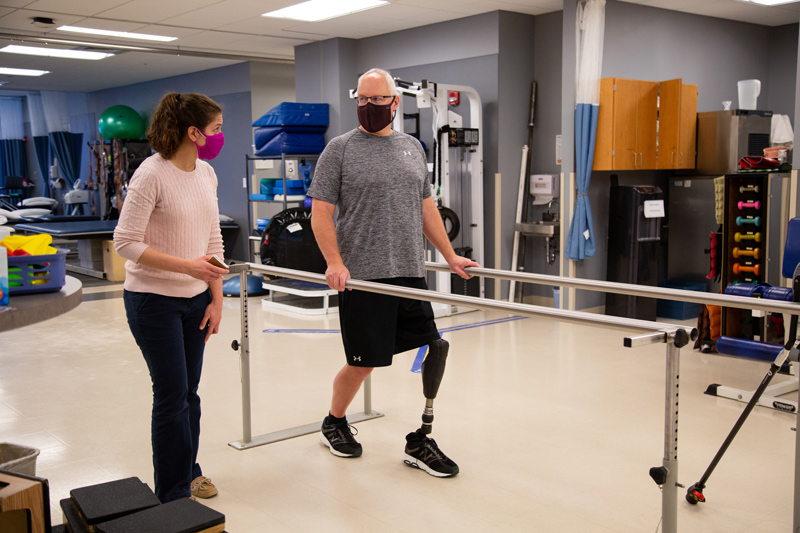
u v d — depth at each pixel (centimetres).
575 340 565
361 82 279
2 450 232
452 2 658
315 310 686
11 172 1595
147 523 161
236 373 470
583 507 271
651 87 645
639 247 647
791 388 421
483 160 725
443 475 298
